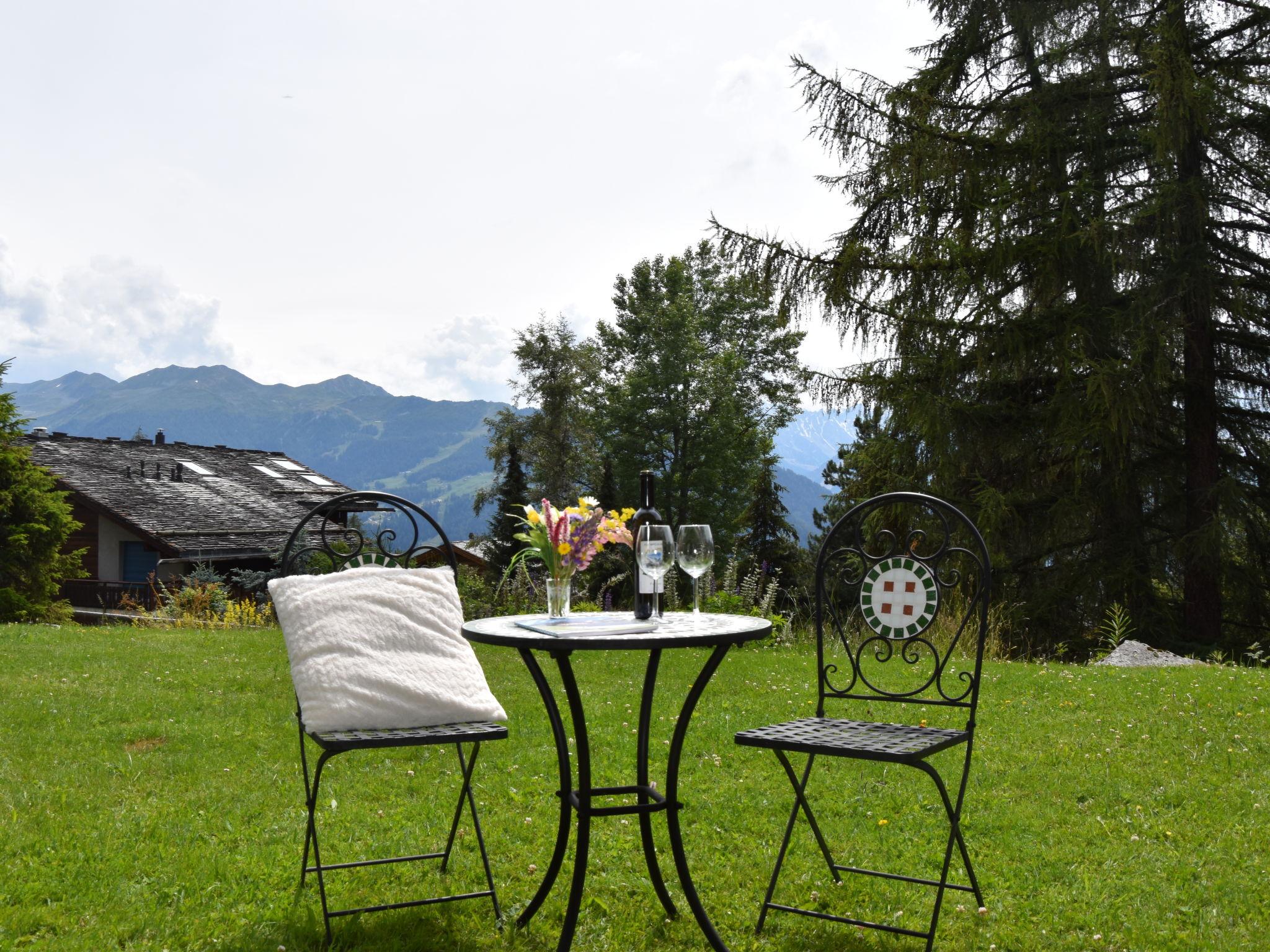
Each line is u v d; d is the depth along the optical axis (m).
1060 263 12.17
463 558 24.30
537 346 34.47
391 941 2.70
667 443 32.56
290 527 29.11
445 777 4.39
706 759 4.68
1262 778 4.30
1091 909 2.91
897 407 13.06
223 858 3.31
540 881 3.17
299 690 2.89
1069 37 13.05
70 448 30.62
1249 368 12.71
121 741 5.06
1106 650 11.71
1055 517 12.32
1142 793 4.08
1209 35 12.45
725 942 2.75
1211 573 12.03
